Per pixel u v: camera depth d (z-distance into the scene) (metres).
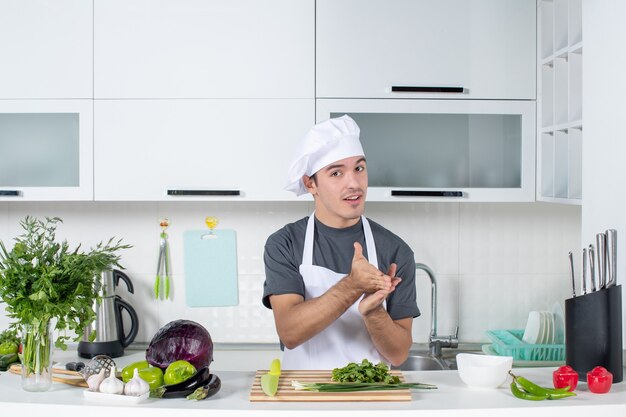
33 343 1.78
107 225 3.12
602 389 1.73
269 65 2.74
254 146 2.75
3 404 1.66
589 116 2.23
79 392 1.78
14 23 2.73
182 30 2.73
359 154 1.95
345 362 2.05
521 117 2.80
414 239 3.14
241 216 3.12
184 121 2.74
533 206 3.15
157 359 1.89
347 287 1.77
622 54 2.00
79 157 2.75
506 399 1.67
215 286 3.12
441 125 2.80
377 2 2.75
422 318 3.13
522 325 3.15
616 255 1.95
